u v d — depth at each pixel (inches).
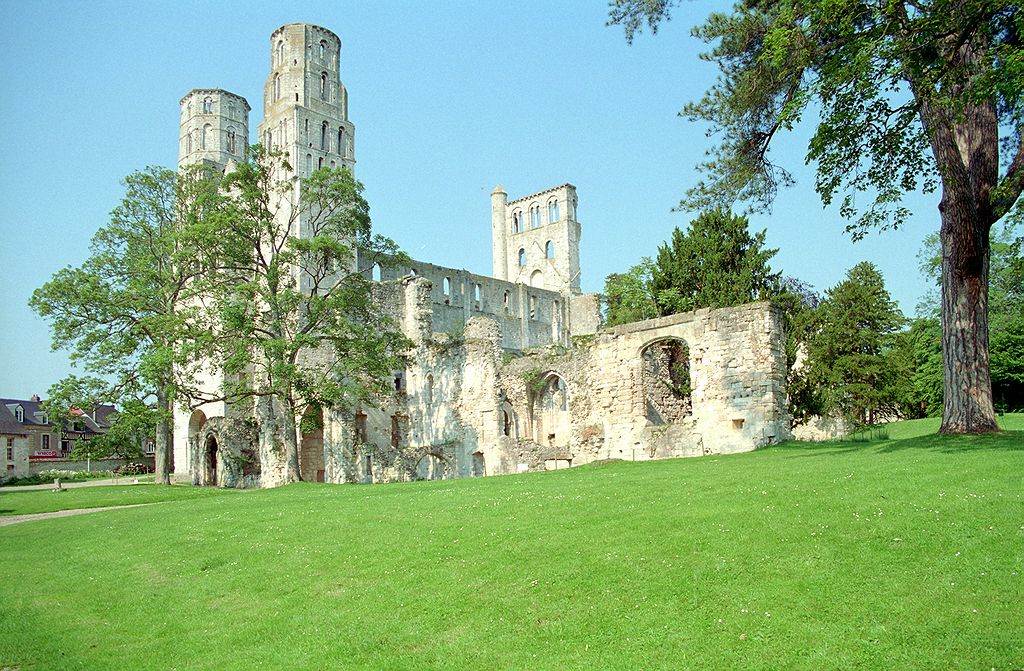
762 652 339.0
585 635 379.9
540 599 426.3
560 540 510.6
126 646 454.6
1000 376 1968.5
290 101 2886.3
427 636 408.8
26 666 439.5
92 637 475.5
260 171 1612.9
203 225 1505.9
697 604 390.3
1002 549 398.0
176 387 1448.1
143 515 935.7
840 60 676.1
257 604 496.4
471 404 1812.3
